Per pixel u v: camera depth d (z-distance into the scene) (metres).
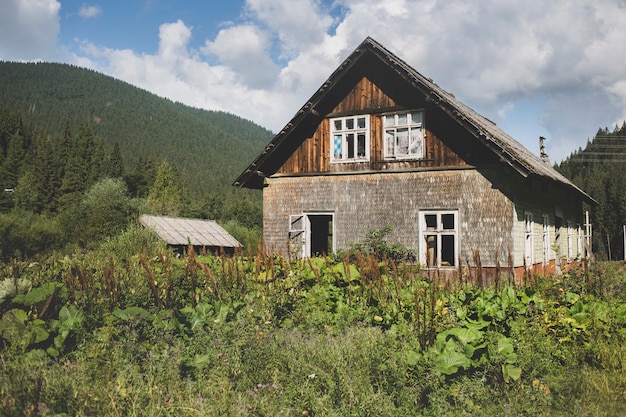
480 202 14.25
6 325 5.41
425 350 5.91
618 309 7.31
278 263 9.62
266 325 6.42
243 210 70.25
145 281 7.70
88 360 5.23
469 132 14.20
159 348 5.71
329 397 4.93
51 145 111.06
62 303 6.42
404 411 4.82
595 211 63.03
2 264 8.46
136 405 4.32
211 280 8.00
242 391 5.13
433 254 15.41
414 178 15.23
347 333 6.25
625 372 5.68
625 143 97.75
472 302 7.23
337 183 16.30
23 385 4.34
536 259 16.41
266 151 16.80
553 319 6.71
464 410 4.87
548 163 31.58
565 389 5.32
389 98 15.73
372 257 8.45
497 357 5.52
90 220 25.66
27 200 77.75
